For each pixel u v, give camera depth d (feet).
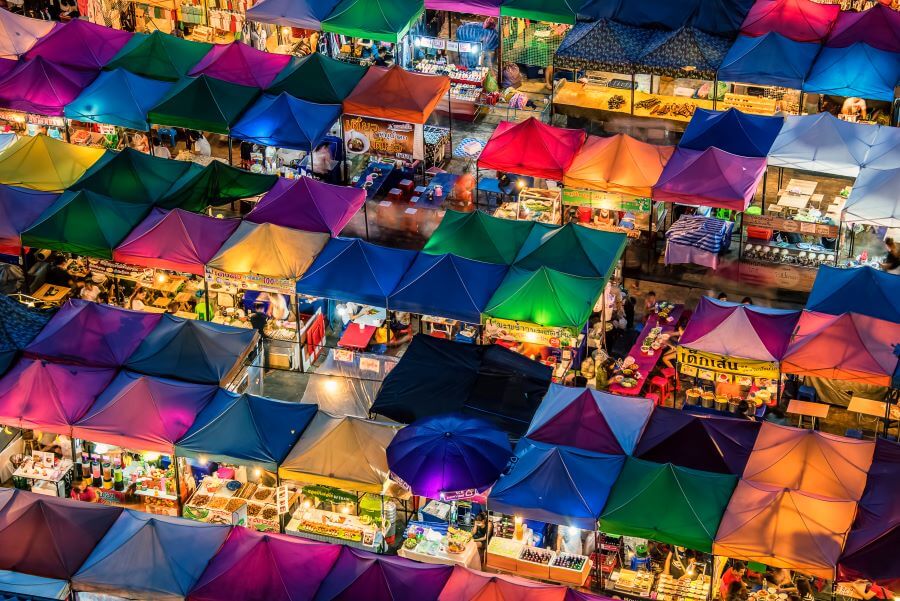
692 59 152.76
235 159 152.97
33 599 93.30
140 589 94.17
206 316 126.00
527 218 136.77
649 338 123.65
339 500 105.19
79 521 98.43
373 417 110.93
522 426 105.29
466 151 150.00
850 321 112.68
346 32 160.76
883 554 93.71
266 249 123.85
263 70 152.25
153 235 126.31
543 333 117.19
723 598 100.94
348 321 127.54
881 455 102.17
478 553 103.76
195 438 105.19
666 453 103.04
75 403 108.37
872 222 129.08
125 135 151.43
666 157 136.87
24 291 129.49
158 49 153.48
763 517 96.32
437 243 126.72
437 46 166.20
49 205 131.03
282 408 107.55
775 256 135.85
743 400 116.26
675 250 132.77
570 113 156.46
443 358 110.52
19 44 156.66
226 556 96.07
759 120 142.10
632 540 102.01
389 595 92.58
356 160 153.48
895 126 148.77
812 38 154.92
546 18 162.09
